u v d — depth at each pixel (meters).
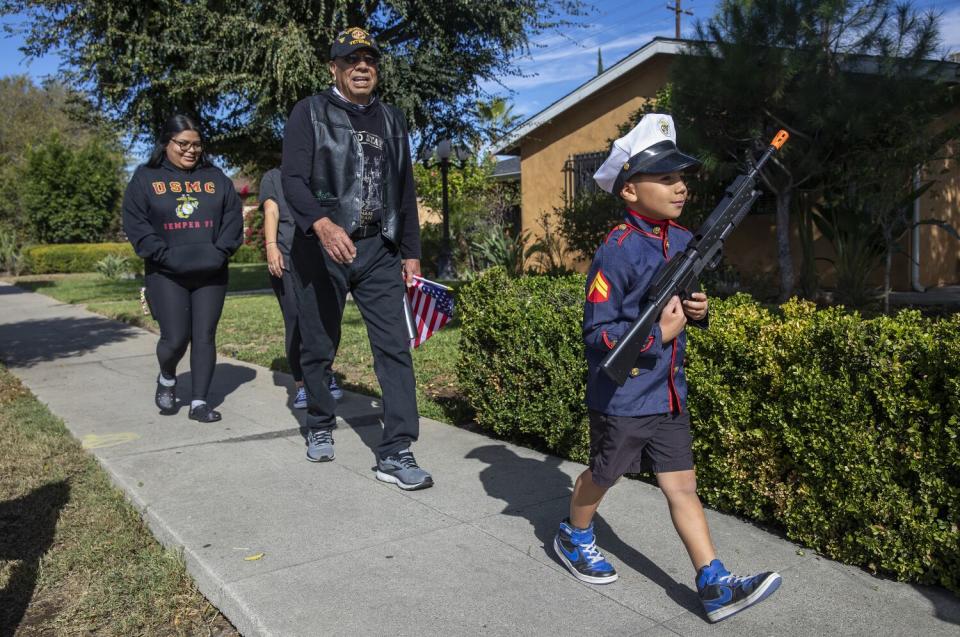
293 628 2.70
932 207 12.14
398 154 4.18
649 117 2.70
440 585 3.01
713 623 2.72
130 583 3.25
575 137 14.96
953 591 2.89
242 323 10.66
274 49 11.77
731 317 3.79
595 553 3.05
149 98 12.95
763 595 2.60
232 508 3.81
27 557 3.52
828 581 3.02
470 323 5.10
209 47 12.05
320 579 3.06
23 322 12.09
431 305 4.36
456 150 14.55
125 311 12.61
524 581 3.05
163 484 4.18
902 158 8.16
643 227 2.73
